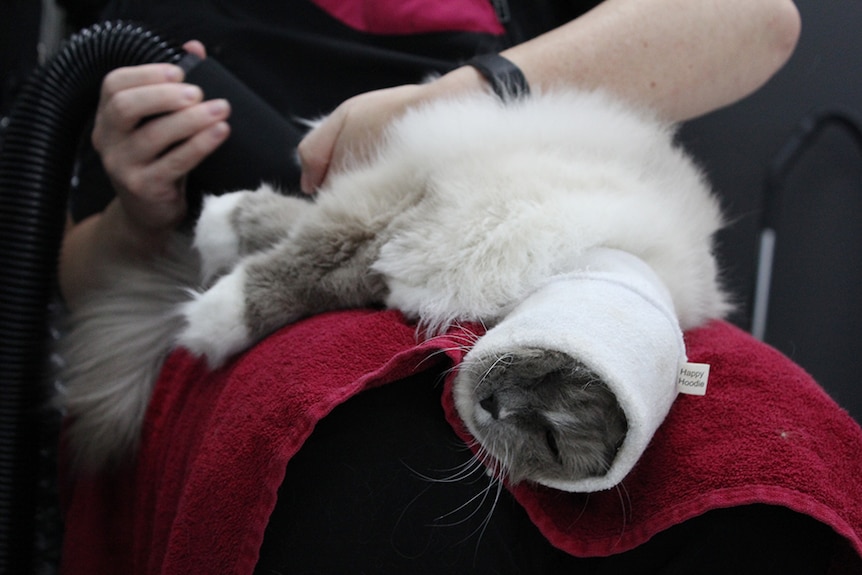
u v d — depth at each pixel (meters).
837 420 0.65
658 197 0.79
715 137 1.86
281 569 0.60
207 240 0.90
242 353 0.81
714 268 0.90
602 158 0.82
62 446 1.01
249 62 1.13
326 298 0.79
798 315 1.87
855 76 1.77
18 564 1.08
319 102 1.14
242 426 0.64
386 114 0.90
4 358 1.06
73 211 1.28
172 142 0.95
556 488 0.60
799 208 1.85
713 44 0.98
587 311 0.56
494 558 0.60
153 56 1.02
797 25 1.05
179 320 0.95
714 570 0.57
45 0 1.45
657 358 0.56
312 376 0.63
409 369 0.62
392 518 0.60
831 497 0.55
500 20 1.17
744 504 0.55
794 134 1.79
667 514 0.56
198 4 1.16
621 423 0.54
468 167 0.78
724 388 0.65
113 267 1.06
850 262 1.83
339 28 1.14
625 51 0.95
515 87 0.89
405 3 1.12
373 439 0.62
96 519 0.95
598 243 0.70
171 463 0.79
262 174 0.98
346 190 0.82
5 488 1.06
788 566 0.56
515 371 0.56
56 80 1.06
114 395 0.96
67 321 1.09
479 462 0.61
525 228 0.70
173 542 0.65
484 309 0.69
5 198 1.06
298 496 0.61
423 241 0.74
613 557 0.59
